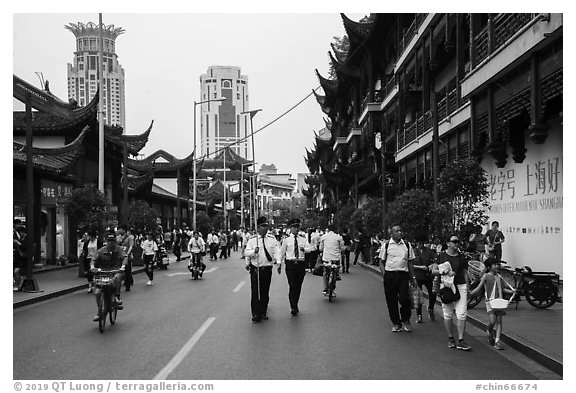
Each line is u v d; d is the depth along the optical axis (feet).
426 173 93.61
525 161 60.64
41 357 29.07
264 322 39.14
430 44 83.25
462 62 73.51
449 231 53.78
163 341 32.68
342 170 149.79
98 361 28.02
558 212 53.21
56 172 90.58
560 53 43.19
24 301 50.70
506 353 29.50
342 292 58.23
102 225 77.97
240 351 29.73
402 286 35.99
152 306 48.57
